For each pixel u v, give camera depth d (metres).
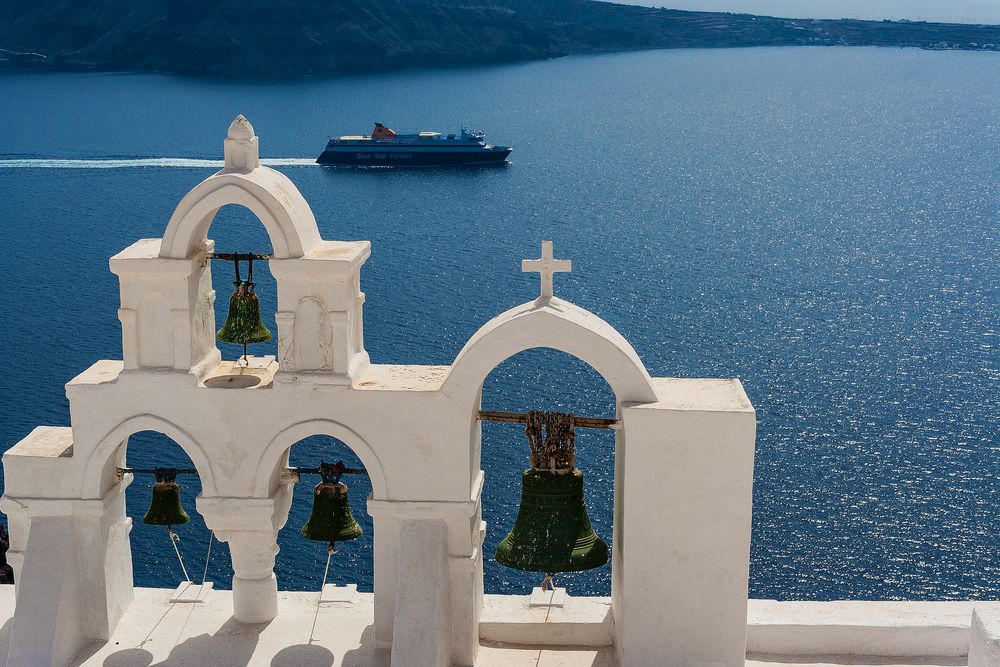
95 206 155.88
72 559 14.96
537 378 79.06
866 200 181.50
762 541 60.88
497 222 148.25
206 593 16.28
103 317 100.62
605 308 110.38
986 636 11.70
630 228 149.88
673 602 14.20
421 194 165.38
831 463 71.44
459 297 108.12
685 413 13.67
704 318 108.00
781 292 118.88
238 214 133.62
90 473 14.72
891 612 15.11
